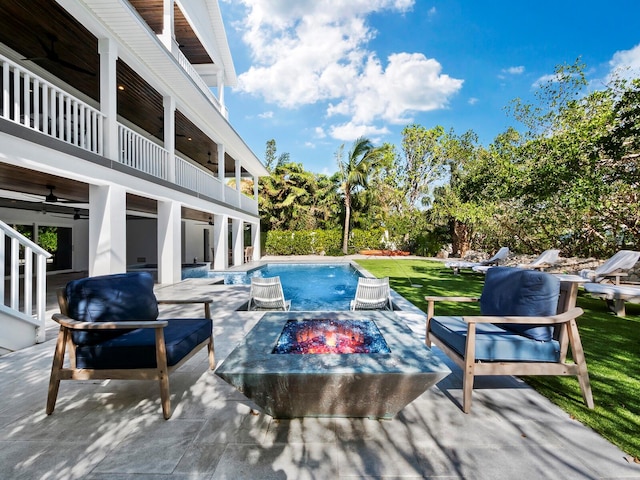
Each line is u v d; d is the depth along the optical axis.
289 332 2.92
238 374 2.01
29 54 6.77
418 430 2.06
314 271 13.10
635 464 1.74
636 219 7.55
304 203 22.75
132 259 15.17
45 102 4.48
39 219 10.26
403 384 2.03
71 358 2.39
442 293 7.05
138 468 1.72
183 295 6.62
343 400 2.09
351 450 1.87
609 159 6.25
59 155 4.60
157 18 9.48
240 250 14.23
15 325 3.50
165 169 8.09
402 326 3.02
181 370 2.98
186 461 1.78
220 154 11.82
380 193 22.20
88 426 2.10
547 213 9.18
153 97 8.55
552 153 6.80
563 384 2.71
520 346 2.45
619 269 6.03
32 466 1.74
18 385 2.68
